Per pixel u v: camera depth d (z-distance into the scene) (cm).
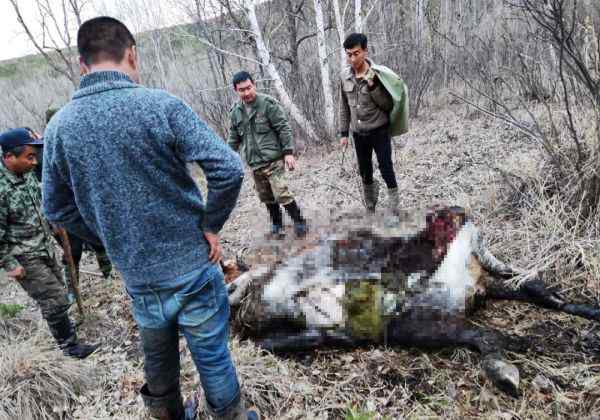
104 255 398
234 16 788
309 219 356
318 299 266
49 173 157
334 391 236
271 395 240
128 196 150
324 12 975
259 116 384
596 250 288
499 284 281
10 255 274
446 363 243
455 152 562
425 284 261
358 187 473
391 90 357
